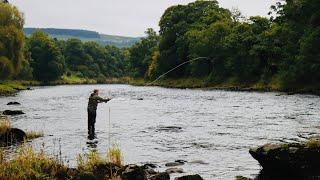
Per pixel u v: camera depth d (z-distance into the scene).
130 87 115.44
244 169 14.38
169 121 30.03
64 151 18.05
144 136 22.75
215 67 96.50
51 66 157.75
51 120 31.14
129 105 46.59
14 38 79.56
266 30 87.19
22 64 84.62
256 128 24.95
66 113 36.97
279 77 72.44
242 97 55.75
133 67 158.75
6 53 78.50
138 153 17.70
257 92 68.25
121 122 29.78
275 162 13.32
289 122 27.42
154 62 130.50
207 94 65.88
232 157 16.47
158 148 18.86
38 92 82.81
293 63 71.44
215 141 20.56
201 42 100.81
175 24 125.50
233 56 90.12
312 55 64.69
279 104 42.22
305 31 69.44
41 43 160.62
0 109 41.06
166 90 86.81
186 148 18.78
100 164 13.38
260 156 13.66
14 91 83.12
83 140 21.34
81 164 13.60
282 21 84.69
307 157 13.05
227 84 89.25
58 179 12.01
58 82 161.25
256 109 37.66
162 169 14.47
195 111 37.62
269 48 80.38
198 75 103.56
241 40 88.56
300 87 67.06
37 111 39.06
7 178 11.45
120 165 13.70
